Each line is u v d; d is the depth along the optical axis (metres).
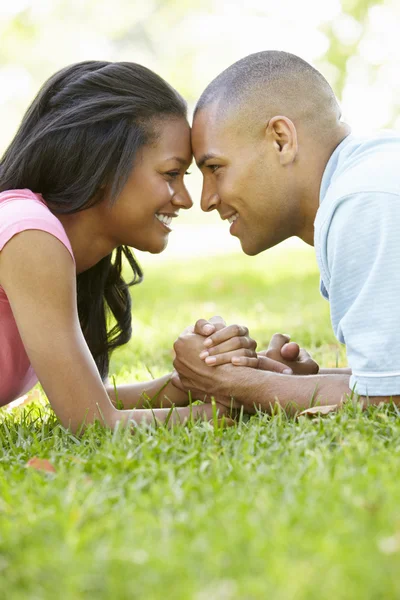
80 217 3.22
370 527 1.85
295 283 9.88
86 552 1.83
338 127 3.28
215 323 3.35
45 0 25.23
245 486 2.18
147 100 3.16
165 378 3.59
